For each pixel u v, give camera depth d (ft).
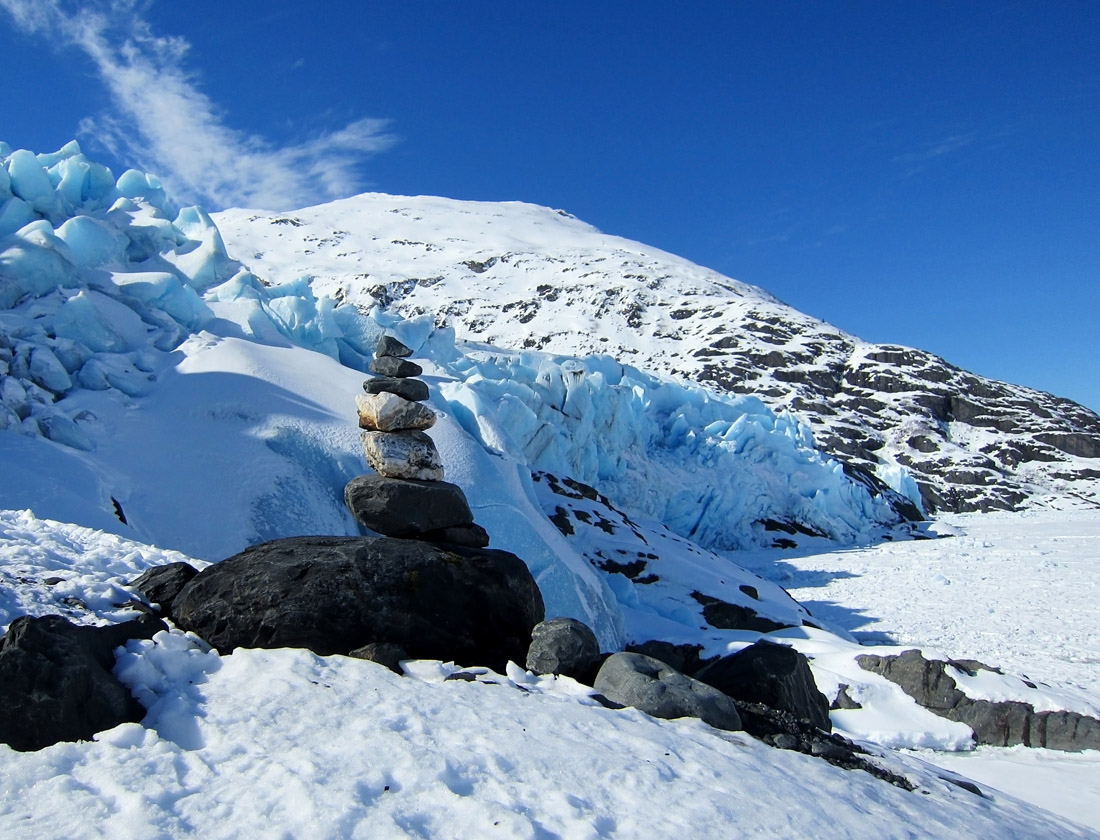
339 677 19.02
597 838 13.35
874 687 44.75
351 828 12.64
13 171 62.03
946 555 125.08
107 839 11.69
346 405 52.85
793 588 103.35
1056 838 20.84
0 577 19.98
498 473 54.65
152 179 77.15
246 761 14.49
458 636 23.73
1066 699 42.80
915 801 19.75
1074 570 109.91
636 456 123.95
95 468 41.04
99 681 15.93
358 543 24.31
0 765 13.35
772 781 17.65
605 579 57.98
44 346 47.70
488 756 15.78
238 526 40.70
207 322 59.36
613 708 20.95
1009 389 259.19
